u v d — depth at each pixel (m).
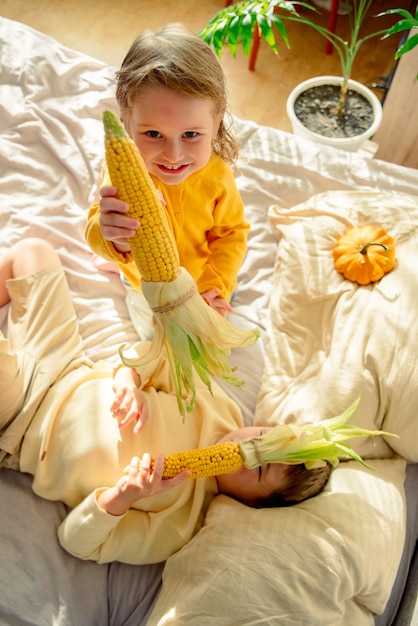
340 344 1.48
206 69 0.98
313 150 1.88
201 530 1.33
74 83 1.93
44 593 1.28
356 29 1.74
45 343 1.48
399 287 1.51
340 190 1.82
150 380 1.49
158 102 0.96
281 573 1.19
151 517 1.36
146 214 0.90
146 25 2.56
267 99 2.42
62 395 1.41
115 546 1.33
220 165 1.26
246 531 1.26
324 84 2.04
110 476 1.35
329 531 1.24
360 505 1.31
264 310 1.69
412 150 2.04
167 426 1.41
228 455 1.30
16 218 1.72
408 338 1.43
